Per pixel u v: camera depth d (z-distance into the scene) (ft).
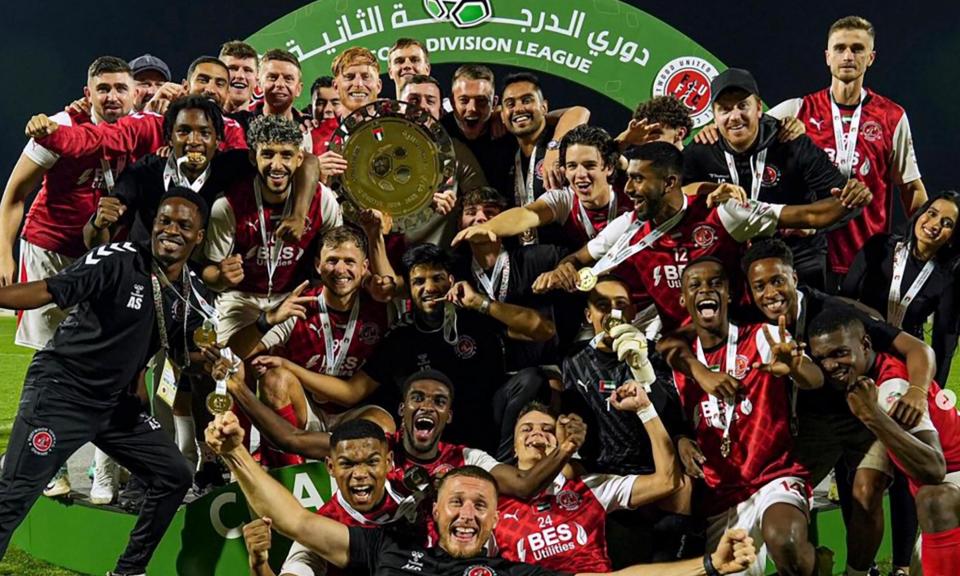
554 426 15.38
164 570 16.39
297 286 18.30
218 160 17.80
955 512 14.35
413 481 14.92
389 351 17.62
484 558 13.62
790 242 18.89
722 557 12.65
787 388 15.44
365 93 20.71
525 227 18.11
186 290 15.56
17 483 14.73
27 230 19.43
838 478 16.83
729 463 15.47
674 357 15.96
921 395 14.70
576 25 23.00
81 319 15.06
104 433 15.29
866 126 20.43
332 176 18.61
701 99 23.08
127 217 18.40
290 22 23.15
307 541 13.76
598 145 18.04
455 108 20.54
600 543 15.15
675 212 17.15
